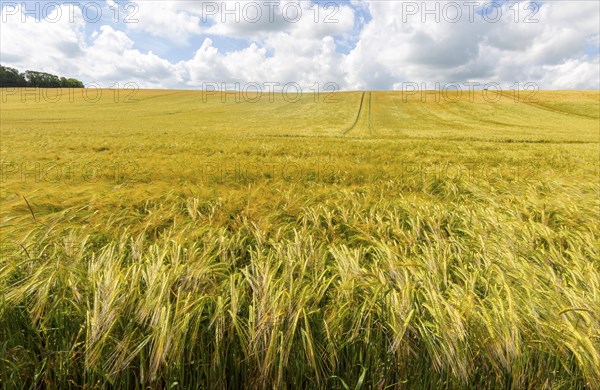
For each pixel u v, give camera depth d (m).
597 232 4.24
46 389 2.21
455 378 2.17
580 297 2.63
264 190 6.17
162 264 2.79
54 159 10.94
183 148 14.84
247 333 2.26
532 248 3.70
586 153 15.47
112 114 45.25
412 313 2.27
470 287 2.70
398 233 4.03
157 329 2.13
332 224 4.57
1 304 2.26
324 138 23.16
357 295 2.60
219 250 3.25
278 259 3.12
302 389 2.27
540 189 6.85
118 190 5.84
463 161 11.95
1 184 6.98
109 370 2.13
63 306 2.37
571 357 2.24
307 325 2.19
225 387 2.24
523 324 2.39
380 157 12.49
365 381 2.28
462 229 4.21
